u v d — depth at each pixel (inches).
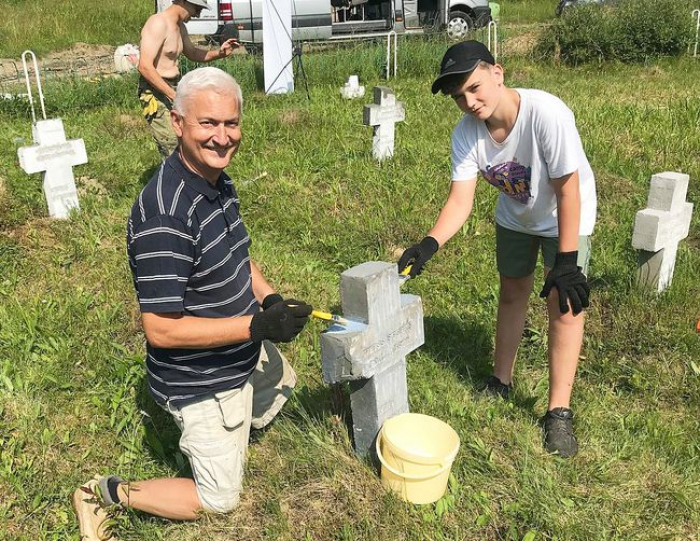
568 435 126.3
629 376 150.9
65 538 112.9
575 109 360.2
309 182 262.7
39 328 162.1
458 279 193.2
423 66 509.7
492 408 135.6
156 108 230.8
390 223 225.3
